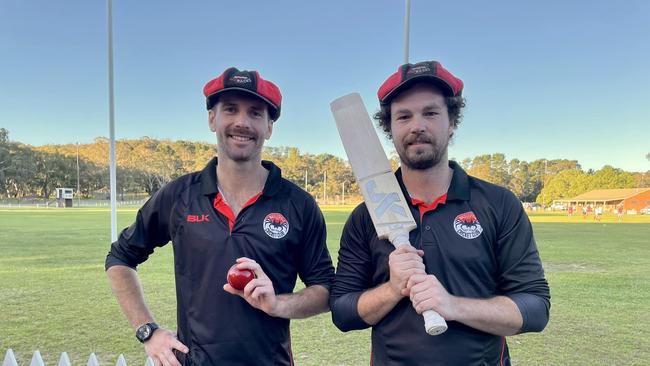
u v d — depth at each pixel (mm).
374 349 1517
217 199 1641
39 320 4602
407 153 1503
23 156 62688
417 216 1519
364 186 1610
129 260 1786
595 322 4707
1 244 11562
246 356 1532
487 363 1416
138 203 57469
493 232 1479
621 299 5812
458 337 1390
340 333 4230
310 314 1611
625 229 19656
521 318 1373
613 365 3533
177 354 1595
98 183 67375
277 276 1624
